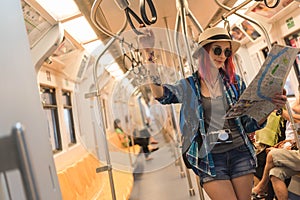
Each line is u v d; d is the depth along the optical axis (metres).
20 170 0.53
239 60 5.36
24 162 0.53
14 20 0.79
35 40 2.72
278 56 1.40
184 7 1.98
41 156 0.77
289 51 1.41
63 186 3.52
